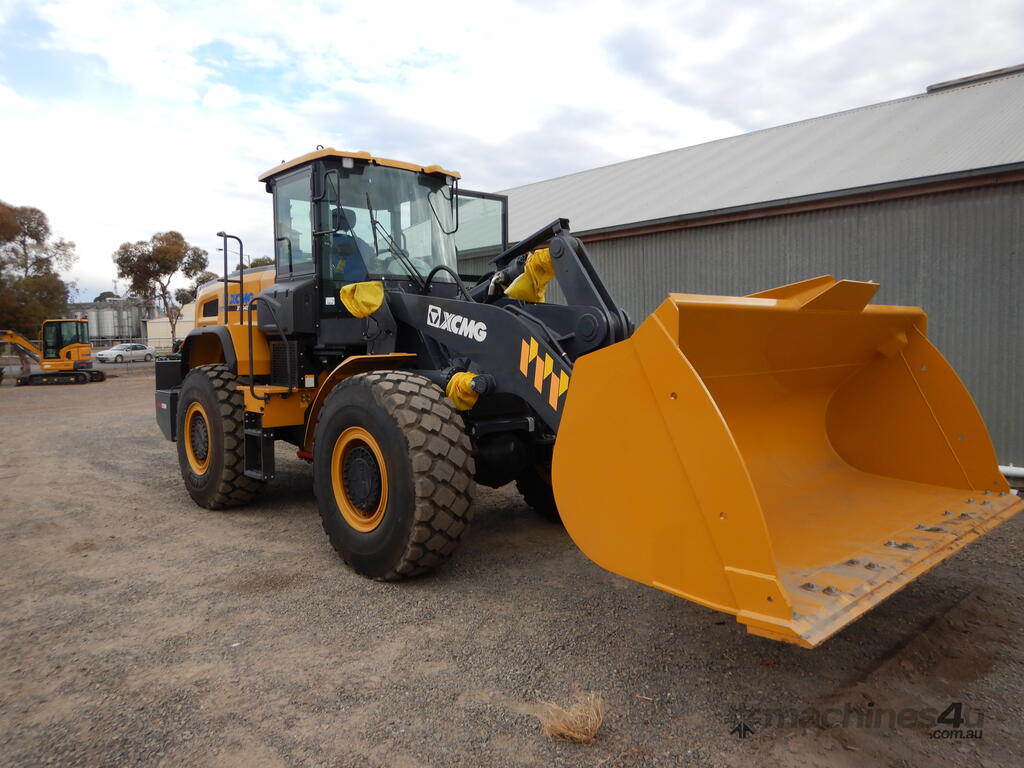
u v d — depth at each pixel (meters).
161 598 3.61
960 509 3.14
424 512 3.47
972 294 6.37
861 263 7.07
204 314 6.94
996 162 6.14
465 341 3.85
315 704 2.53
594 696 2.54
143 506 5.69
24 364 24.55
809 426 3.75
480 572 3.91
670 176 10.64
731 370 3.04
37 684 2.72
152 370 32.03
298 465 7.55
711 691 2.60
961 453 3.38
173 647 3.02
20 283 32.81
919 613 3.30
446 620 3.26
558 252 3.56
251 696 2.60
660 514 2.41
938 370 3.42
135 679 2.75
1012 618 3.24
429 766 2.16
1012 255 6.12
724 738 2.30
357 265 4.73
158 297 45.22
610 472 2.59
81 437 10.12
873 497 3.37
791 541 2.76
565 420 2.76
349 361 4.10
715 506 2.23
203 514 5.40
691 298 2.46
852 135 9.09
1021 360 6.13
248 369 5.33
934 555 2.61
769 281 7.80
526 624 3.21
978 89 9.08
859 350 3.48
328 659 2.89
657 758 2.19
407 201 4.95
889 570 2.44
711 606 2.26
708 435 2.24
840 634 3.08
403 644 3.02
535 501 4.93
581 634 3.10
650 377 2.42
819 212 7.34
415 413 3.55
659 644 2.99
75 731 2.38
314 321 4.80
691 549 2.32
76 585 3.83
